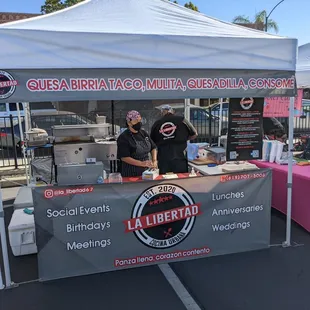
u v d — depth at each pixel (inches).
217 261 134.9
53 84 107.1
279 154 187.0
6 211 205.8
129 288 117.7
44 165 199.8
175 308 107.4
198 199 131.1
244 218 138.9
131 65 112.3
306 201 163.2
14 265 136.0
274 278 123.7
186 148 182.2
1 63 101.9
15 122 334.3
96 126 177.9
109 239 124.1
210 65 120.0
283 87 131.3
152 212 126.5
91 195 119.1
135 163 154.2
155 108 363.9
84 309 107.3
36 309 107.6
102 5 133.6
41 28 108.2
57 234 119.1
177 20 134.0
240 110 143.9
